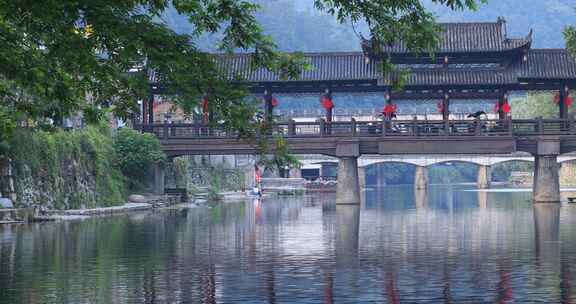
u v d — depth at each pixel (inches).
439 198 4569.4
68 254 1612.9
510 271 1347.2
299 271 1366.9
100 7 826.8
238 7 889.5
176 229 2215.8
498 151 3218.5
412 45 946.1
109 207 3068.4
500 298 1103.0
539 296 1114.7
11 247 1733.5
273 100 3304.6
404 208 3361.2
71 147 2928.2
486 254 1587.1
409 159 6968.5
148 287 1207.6
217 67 917.2
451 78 3203.7
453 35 3221.0
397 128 3255.4
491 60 3265.3
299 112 5536.4
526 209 3088.1
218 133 3277.6
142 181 3496.6
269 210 3253.0
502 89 3265.3
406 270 1371.8
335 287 1202.0
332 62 3257.9
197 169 4803.2
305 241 1875.0
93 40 842.8
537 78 3218.5
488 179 6929.1
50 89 891.4
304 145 3257.9
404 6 936.9
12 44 871.1
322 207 3489.2
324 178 7470.5
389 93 3253.0
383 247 1731.1
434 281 1250.6
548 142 3253.0
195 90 888.3
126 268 1408.7
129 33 838.5
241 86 924.0
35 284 1235.9
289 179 6200.8
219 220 2603.3
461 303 1071.0
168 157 3415.4
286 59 927.0
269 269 1393.9
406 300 1095.6
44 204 2711.6
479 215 2792.8
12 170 2546.8
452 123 3235.7
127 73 937.5
